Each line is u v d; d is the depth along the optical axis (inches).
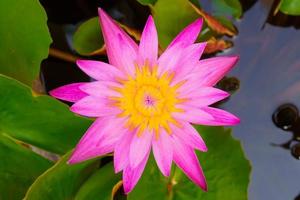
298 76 22.5
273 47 22.8
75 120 19.5
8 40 20.1
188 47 17.3
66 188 19.6
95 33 21.1
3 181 19.8
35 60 20.1
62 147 19.9
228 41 22.7
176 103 17.7
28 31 19.9
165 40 21.0
